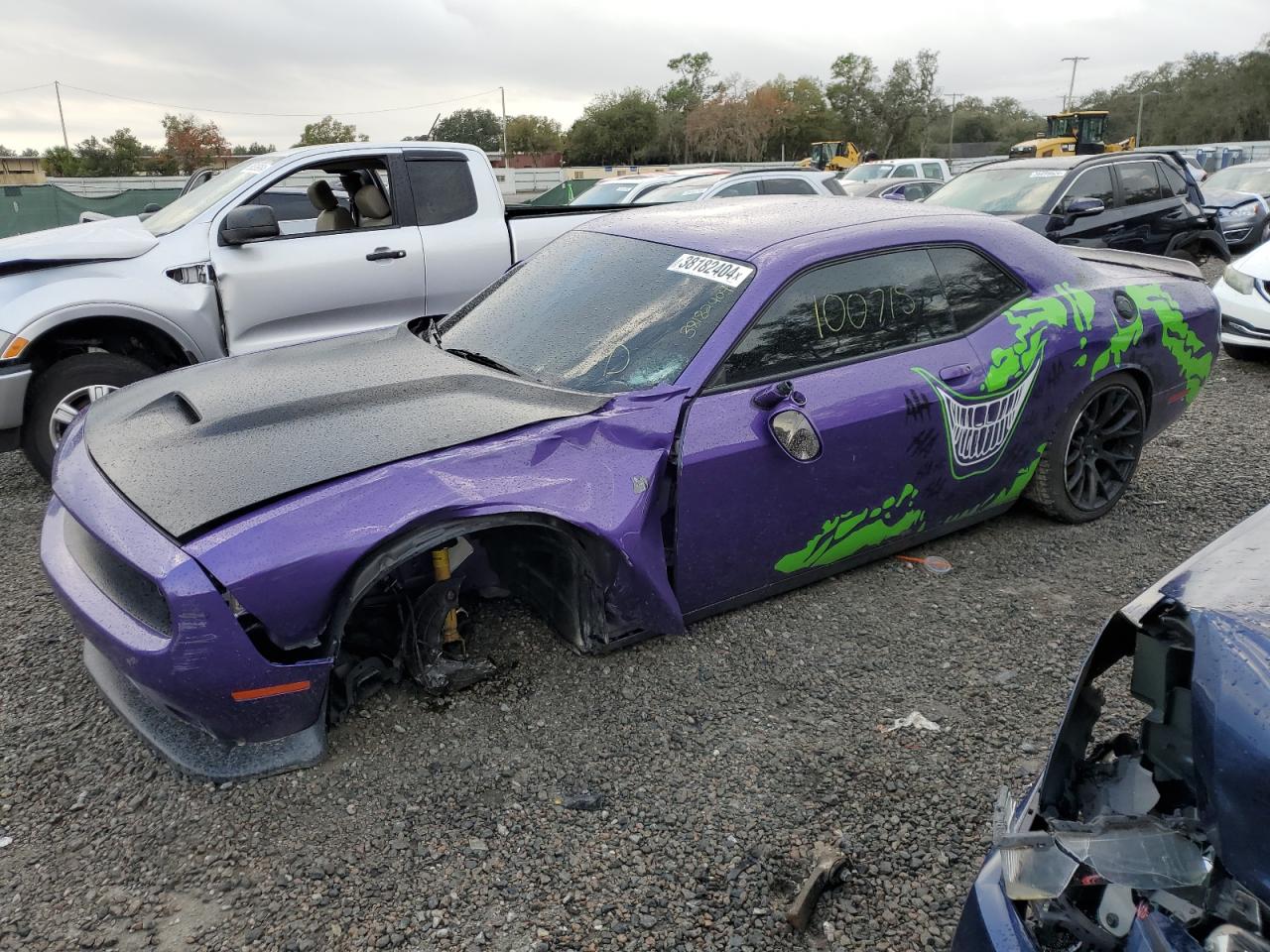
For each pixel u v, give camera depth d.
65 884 2.40
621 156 79.12
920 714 3.09
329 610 2.55
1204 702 1.31
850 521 3.58
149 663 2.46
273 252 5.74
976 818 2.61
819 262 3.46
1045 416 4.07
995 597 3.86
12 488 5.50
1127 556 4.23
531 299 3.86
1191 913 1.28
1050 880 1.43
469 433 2.89
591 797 2.68
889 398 3.51
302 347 3.87
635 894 2.35
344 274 5.95
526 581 3.35
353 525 2.54
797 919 2.24
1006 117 98.94
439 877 2.40
